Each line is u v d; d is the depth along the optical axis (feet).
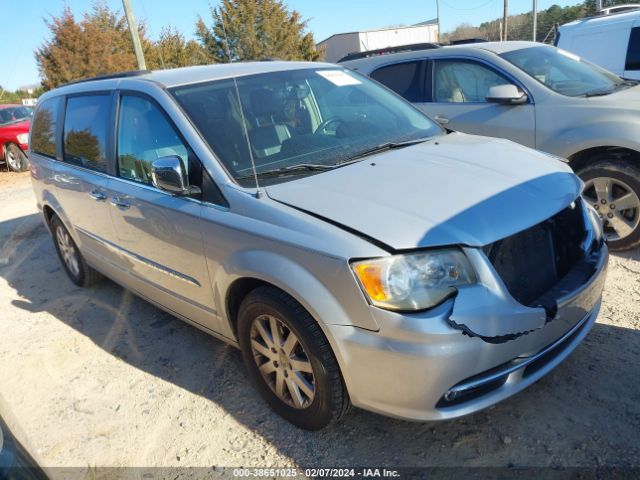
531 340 7.86
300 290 8.16
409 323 7.38
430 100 19.15
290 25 75.36
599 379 9.71
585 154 15.43
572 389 9.56
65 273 19.27
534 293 8.26
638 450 8.12
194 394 11.03
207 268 10.08
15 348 14.06
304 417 9.23
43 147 16.88
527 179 9.27
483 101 17.70
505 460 8.30
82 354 13.29
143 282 12.71
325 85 12.81
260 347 9.61
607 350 10.48
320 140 11.24
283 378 9.39
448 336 7.31
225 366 11.85
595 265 8.93
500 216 8.16
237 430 9.81
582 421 8.82
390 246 7.59
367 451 8.86
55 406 11.32
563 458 8.18
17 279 19.51
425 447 8.77
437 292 7.52
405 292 7.50
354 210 8.30
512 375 7.99
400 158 10.20
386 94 13.73
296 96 12.03
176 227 10.48
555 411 9.11
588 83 17.11
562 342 8.59
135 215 11.72
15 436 5.19
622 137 14.25
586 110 15.19
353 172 9.62
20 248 23.41
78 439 10.20
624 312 11.78
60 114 15.80
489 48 18.34
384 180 9.16
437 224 7.89
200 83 11.58
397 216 8.04
